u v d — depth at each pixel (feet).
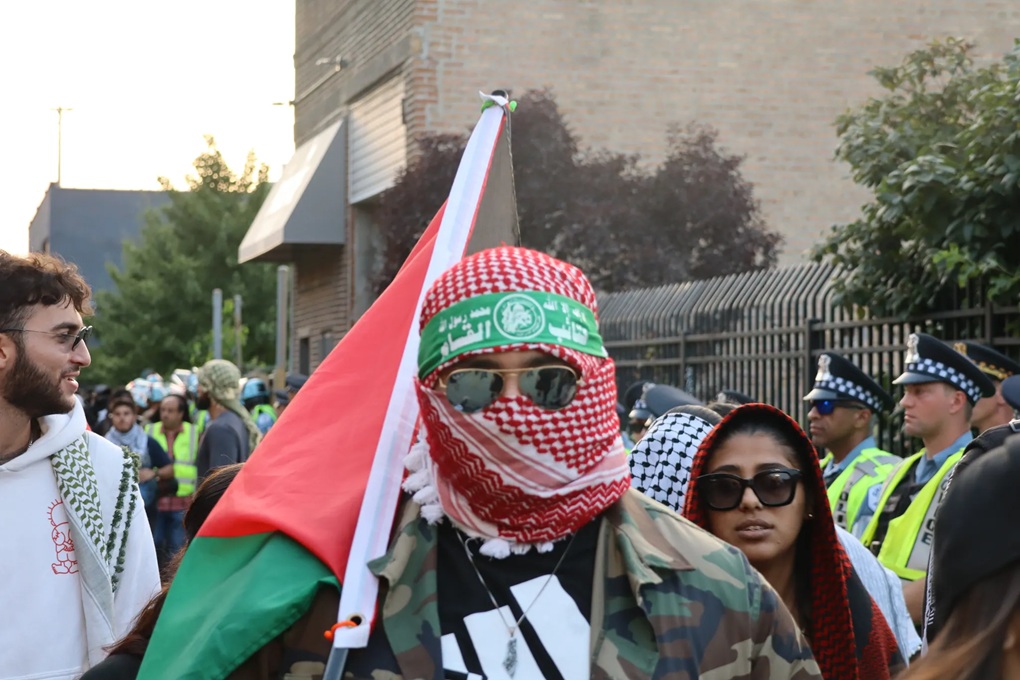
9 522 10.96
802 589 9.55
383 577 6.68
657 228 47.62
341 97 69.15
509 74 56.49
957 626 5.52
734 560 6.86
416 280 7.97
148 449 36.91
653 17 57.21
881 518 16.37
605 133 56.75
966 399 16.28
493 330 6.48
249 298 131.75
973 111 28.09
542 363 6.51
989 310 22.70
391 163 60.34
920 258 25.13
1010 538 5.33
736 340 32.12
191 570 7.22
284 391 49.60
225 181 138.41
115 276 135.44
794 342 29.78
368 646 6.56
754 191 57.36
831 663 9.16
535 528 6.59
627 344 37.24
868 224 26.00
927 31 58.44
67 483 11.18
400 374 7.41
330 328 72.59
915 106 28.32
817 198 57.82
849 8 58.23
